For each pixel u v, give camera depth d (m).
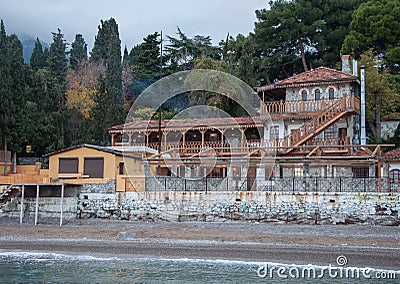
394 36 45.72
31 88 53.03
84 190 35.09
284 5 54.72
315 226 29.77
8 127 45.12
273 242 25.33
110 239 26.91
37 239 27.12
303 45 55.03
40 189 35.25
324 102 37.03
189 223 31.80
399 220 29.08
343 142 36.25
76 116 59.53
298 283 18.02
